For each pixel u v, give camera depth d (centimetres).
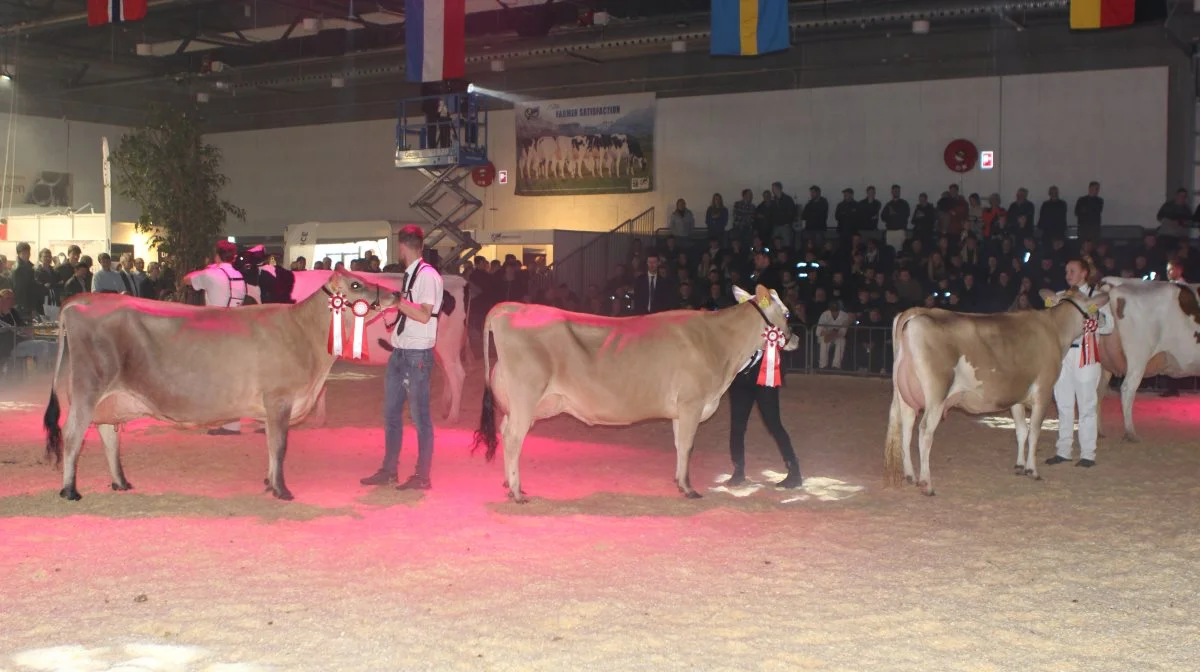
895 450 901
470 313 2116
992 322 902
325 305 824
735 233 2339
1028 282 1789
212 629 524
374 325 1202
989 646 516
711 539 718
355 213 3069
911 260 1972
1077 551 697
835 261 2192
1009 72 2258
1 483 873
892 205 2241
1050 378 927
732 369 862
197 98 3188
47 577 611
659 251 2311
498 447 1088
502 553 674
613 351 827
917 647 513
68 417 787
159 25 2755
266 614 548
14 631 520
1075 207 2109
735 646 509
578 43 2439
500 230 2588
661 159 2648
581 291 2423
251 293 1171
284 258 2894
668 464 1012
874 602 583
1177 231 1938
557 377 821
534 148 2805
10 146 2920
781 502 848
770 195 2319
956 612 568
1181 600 594
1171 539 731
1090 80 2186
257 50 2808
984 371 885
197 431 1157
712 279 1923
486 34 2519
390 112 2997
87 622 533
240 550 673
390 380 878
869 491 896
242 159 3234
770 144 2514
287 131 3162
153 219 2355
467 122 2336
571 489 885
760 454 1082
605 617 550
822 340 1933
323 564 643
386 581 610
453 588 598
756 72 2520
